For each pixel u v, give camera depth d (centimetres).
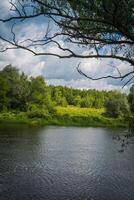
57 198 2075
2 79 9688
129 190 2295
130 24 443
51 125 8794
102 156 3828
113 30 486
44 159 3481
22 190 2225
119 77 488
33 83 10331
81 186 2384
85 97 14512
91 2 444
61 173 2809
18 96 9969
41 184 2395
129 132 689
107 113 9375
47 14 458
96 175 2769
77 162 3375
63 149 4338
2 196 2070
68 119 9325
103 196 2150
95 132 7112
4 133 6103
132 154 3997
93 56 466
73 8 459
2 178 2545
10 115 9362
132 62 460
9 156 3578
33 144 4688
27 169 2922
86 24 495
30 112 9438
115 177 2702
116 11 425
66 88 14725
